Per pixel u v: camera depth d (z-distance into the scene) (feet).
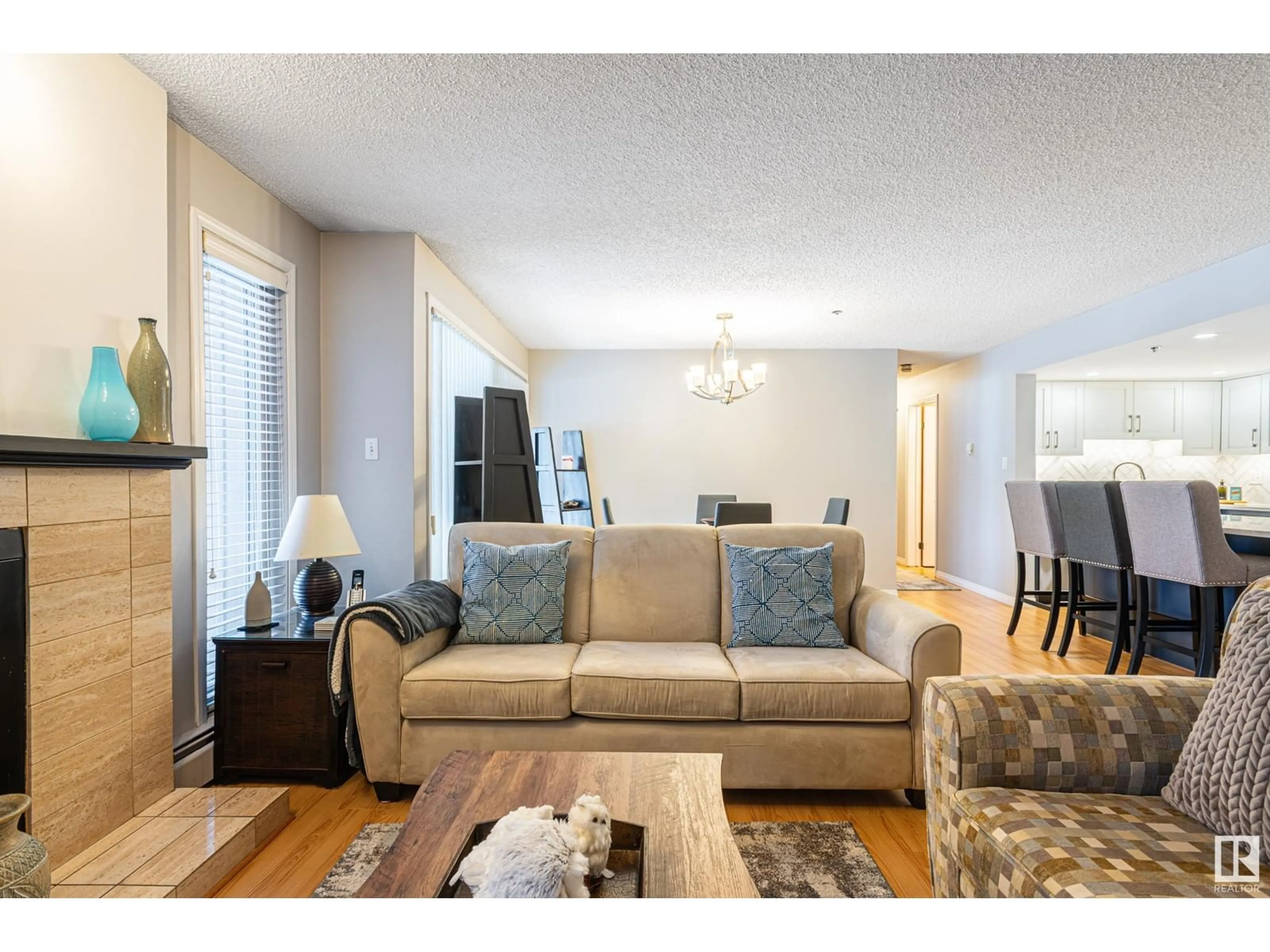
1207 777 4.00
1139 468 22.41
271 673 8.20
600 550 9.93
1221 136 8.17
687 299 16.01
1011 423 20.49
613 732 7.73
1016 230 11.41
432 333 12.58
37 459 5.29
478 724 7.76
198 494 8.31
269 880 6.10
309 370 11.03
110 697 6.17
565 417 22.52
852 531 10.00
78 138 6.14
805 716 7.60
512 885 3.25
